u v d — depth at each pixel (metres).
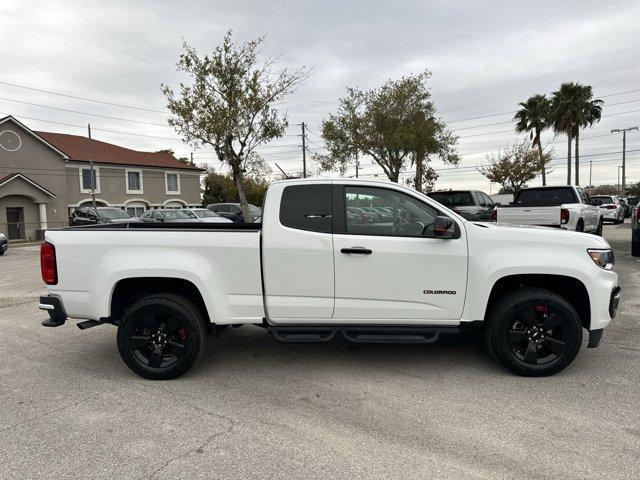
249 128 14.96
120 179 38.41
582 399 3.84
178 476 2.88
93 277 4.45
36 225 33.34
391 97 26.72
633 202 30.17
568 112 36.69
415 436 3.31
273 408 3.80
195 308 4.46
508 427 3.41
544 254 4.25
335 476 2.85
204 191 56.03
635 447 3.12
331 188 4.42
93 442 3.30
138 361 4.45
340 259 4.30
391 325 4.41
